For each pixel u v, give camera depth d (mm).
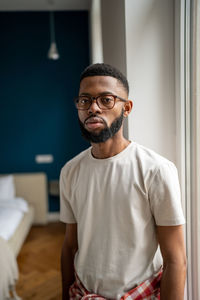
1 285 1710
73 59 3611
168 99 1057
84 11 3537
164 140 1070
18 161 3709
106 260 791
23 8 3414
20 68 3576
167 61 1042
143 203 754
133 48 1022
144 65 1034
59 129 3701
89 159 856
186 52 971
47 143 3709
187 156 999
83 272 854
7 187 3322
